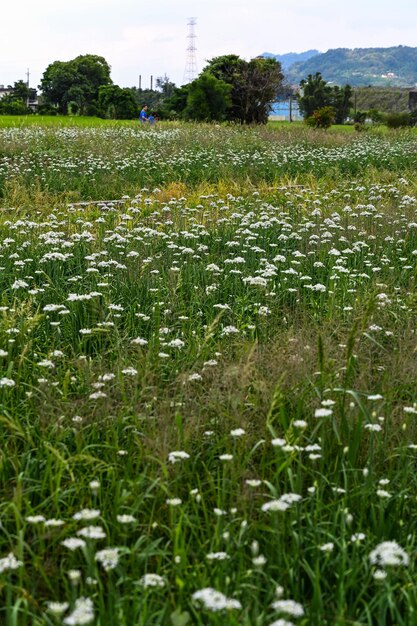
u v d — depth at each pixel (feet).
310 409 16.03
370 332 20.79
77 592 11.53
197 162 66.64
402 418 16.11
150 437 14.38
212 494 13.92
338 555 11.75
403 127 149.38
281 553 11.80
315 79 231.71
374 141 95.25
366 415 14.24
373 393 16.49
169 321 23.61
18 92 328.49
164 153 72.28
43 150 71.46
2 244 31.50
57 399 17.11
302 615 10.67
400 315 23.94
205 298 25.93
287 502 12.41
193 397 17.19
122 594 11.54
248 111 151.84
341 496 13.87
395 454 14.73
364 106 327.47
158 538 12.81
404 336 20.65
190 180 60.54
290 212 42.52
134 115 213.66
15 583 11.82
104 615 10.22
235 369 16.06
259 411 15.81
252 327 21.54
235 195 52.95
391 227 37.14
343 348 19.06
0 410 16.02
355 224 38.01
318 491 13.16
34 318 20.02
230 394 15.71
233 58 155.12
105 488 13.91
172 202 44.06
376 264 31.45
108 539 12.07
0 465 14.32
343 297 25.94
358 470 13.96
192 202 47.88
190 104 142.10
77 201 52.90
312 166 67.26
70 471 13.28
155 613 10.36
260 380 16.28
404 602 11.27
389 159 72.33
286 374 16.79
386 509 13.17
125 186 57.72
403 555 10.46
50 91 318.04
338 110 230.07
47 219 39.86
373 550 11.07
